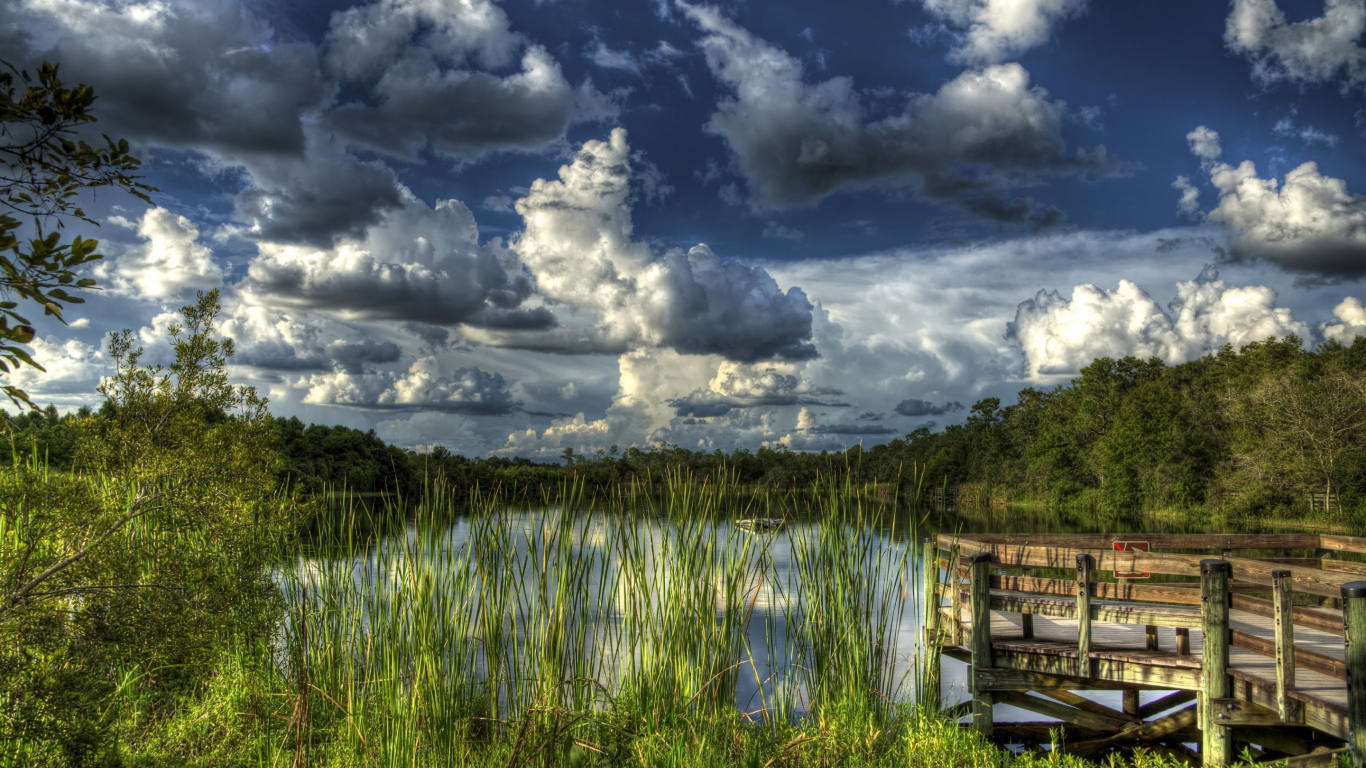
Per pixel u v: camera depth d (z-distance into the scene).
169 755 4.76
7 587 4.12
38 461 5.20
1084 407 84.19
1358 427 50.69
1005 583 7.36
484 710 6.32
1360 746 4.74
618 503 6.66
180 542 5.79
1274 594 5.50
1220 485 59.91
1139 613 6.39
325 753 5.34
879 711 6.84
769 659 7.02
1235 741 6.56
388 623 6.52
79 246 2.68
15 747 3.80
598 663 6.64
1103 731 8.20
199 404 6.42
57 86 2.66
